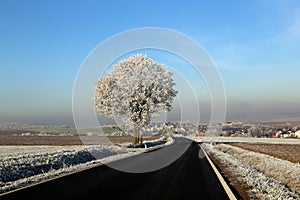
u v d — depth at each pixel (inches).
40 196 393.1
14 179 592.7
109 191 439.2
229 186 501.7
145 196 412.2
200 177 601.6
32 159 807.7
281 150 1775.3
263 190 477.7
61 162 861.8
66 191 430.3
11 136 3538.4
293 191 527.8
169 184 515.5
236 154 1395.2
